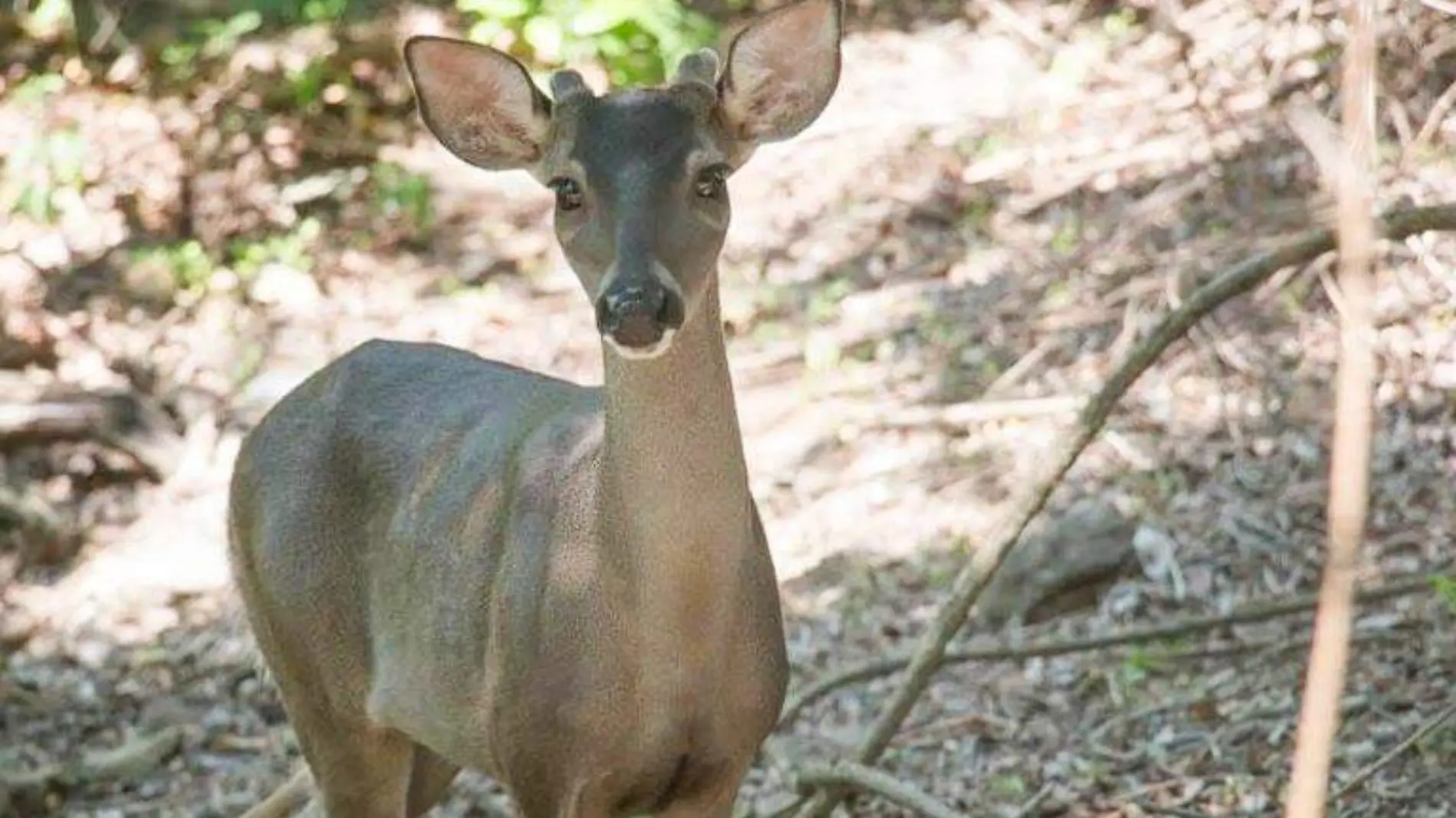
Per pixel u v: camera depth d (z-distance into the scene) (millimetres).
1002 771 10672
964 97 17859
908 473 13445
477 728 8016
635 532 7289
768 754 11008
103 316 16203
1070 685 11297
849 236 16219
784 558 12914
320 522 8672
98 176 17562
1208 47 15188
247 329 16109
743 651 7531
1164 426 13164
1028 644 10523
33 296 16031
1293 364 13320
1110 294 14469
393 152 18547
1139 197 15539
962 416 13703
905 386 14289
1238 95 15062
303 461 8750
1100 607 11891
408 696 8352
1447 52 13141
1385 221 9570
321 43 19438
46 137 17406
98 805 11430
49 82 18750
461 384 8547
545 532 7621
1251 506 12359
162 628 13070
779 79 7375
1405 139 12172
